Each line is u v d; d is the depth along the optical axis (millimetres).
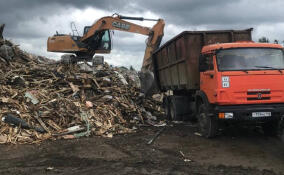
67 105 10602
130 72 19766
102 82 13602
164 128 10789
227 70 8000
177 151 7508
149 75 15562
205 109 8805
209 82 8562
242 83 7910
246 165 6258
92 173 5754
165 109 13750
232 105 7980
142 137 9305
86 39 18812
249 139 8672
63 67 14930
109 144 8320
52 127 9422
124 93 13688
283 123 7211
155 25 16812
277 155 6977
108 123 10500
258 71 7973
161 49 13844
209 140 8664
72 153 7297
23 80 11617
